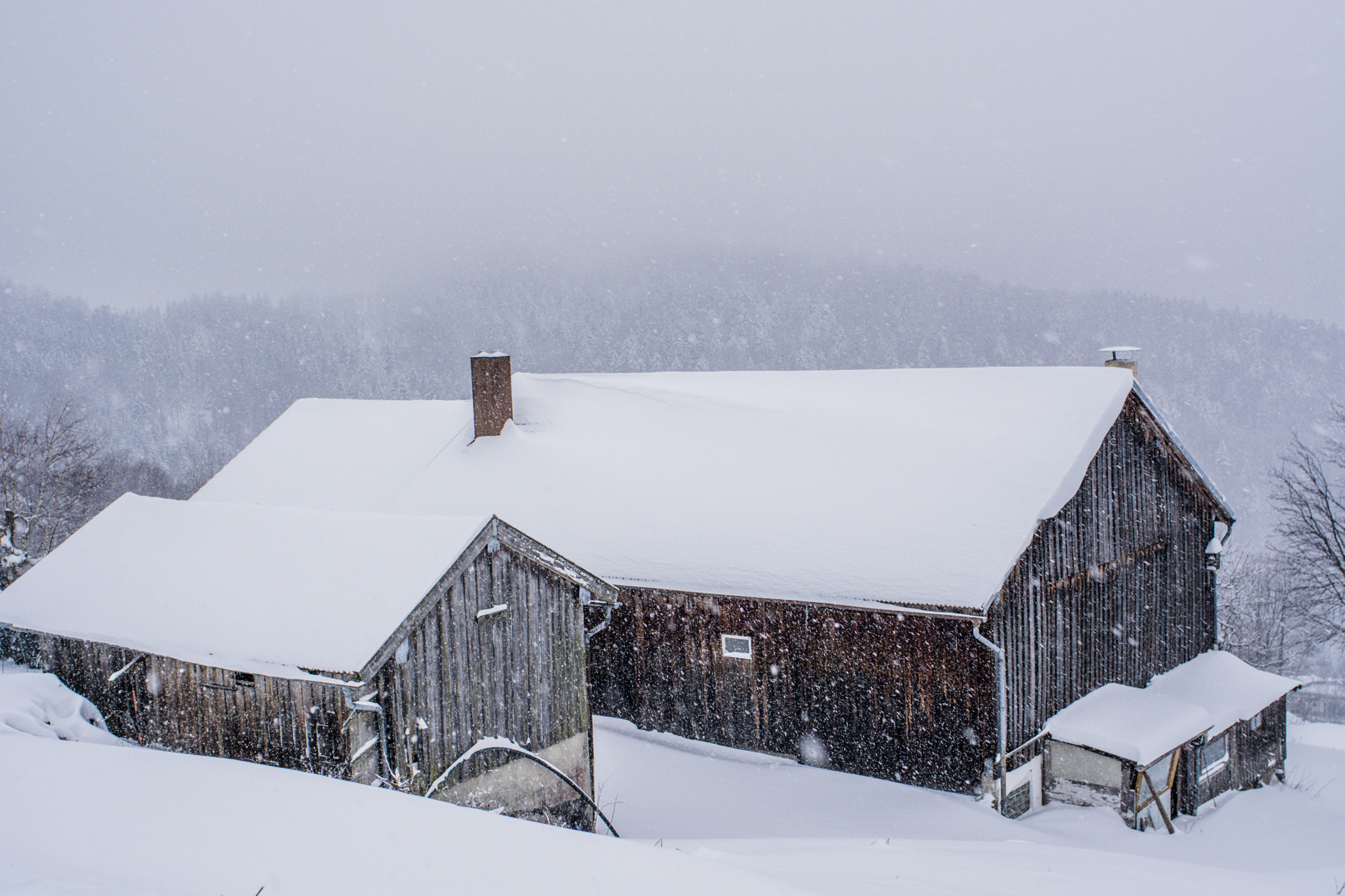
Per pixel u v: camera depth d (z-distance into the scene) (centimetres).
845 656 1388
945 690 1309
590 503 1688
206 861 616
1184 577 1784
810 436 1680
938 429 1591
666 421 1862
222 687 977
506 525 1044
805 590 1374
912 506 1430
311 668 875
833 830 1194
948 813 1235
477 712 1025
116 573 1133
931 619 1312
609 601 1202
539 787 1105
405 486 1902
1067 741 1367
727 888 632
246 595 1014
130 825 680
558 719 1147
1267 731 1677
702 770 1411
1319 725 2438
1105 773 1350
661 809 1271
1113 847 1236
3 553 1530
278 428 2327
